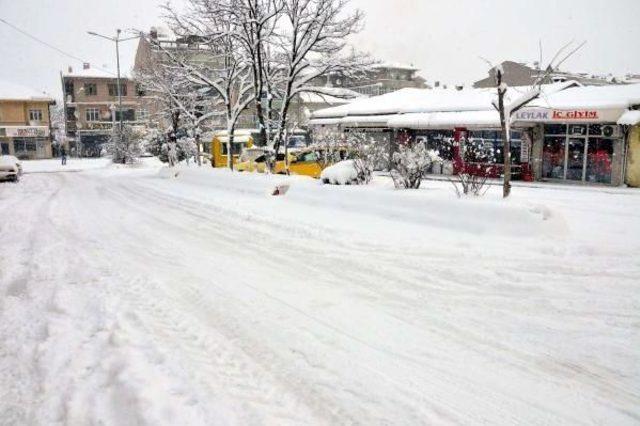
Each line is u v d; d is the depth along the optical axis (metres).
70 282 6.81
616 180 20.83
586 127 21.73
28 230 11.20
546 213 8.56
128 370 4.12
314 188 13.41
